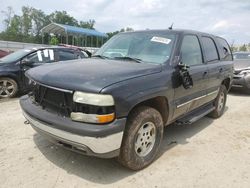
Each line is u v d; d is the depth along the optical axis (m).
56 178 3.24
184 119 4.45
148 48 4.15
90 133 2.81
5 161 3.59
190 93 4.33
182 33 4.36
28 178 3.21
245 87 8.92
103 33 29.34
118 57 4.23
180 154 4.05
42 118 3.15
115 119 2.94
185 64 4.00
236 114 6.49
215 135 4.95
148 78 3.37
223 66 5.62
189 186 3.22
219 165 3.76
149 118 3.44
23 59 7.40
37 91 3.43
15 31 62.34
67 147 3.13
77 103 2.91
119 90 2.94
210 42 5.44
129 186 3.16
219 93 5.82
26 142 4.21
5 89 7.17
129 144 3.23
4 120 5.27
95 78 3.01
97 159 3.74
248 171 3.63
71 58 8.23
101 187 3.11
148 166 3.63
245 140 4.76
